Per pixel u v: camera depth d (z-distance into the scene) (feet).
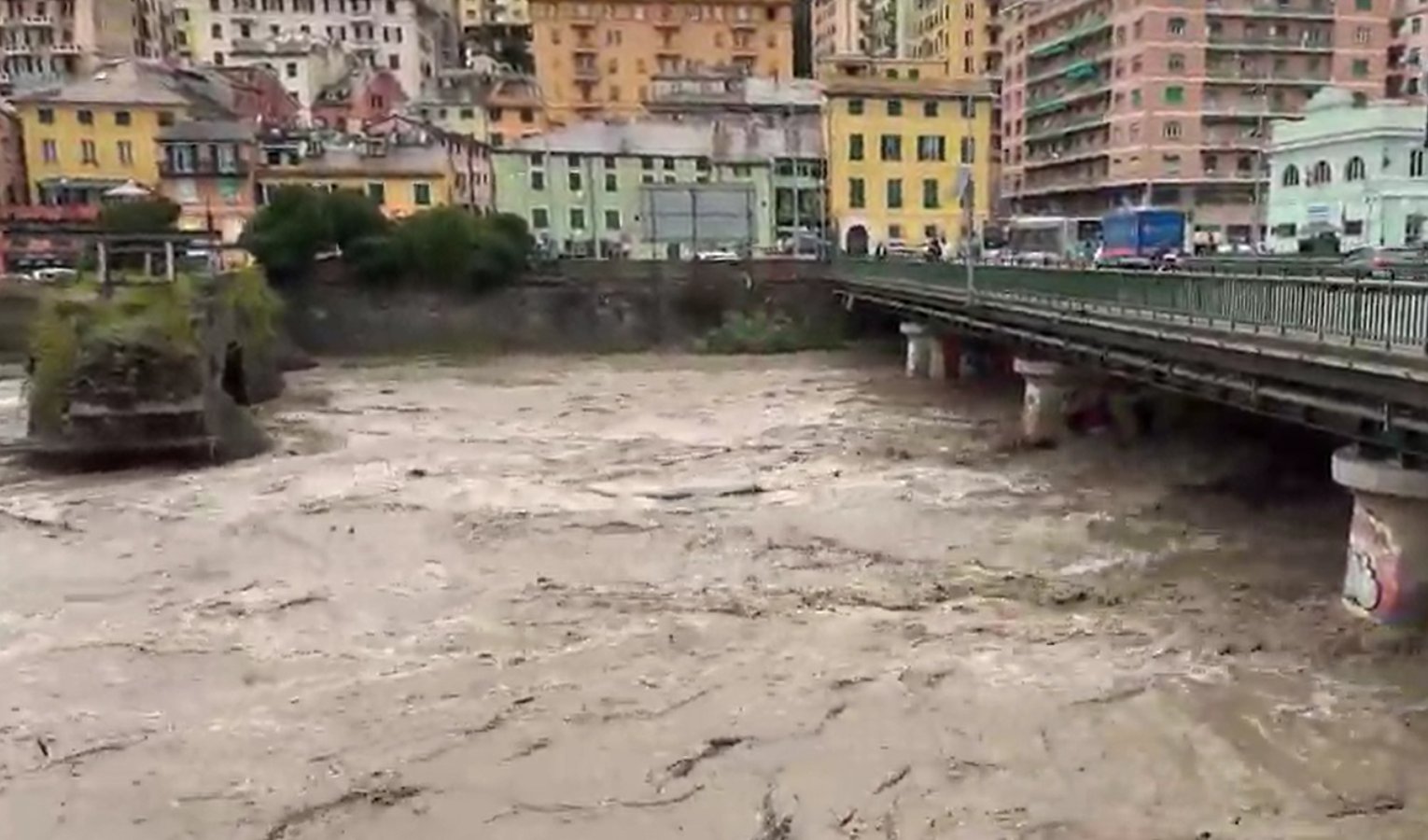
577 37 483.92
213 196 284.82
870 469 106.42
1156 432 112.16
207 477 108.58
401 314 229.66
